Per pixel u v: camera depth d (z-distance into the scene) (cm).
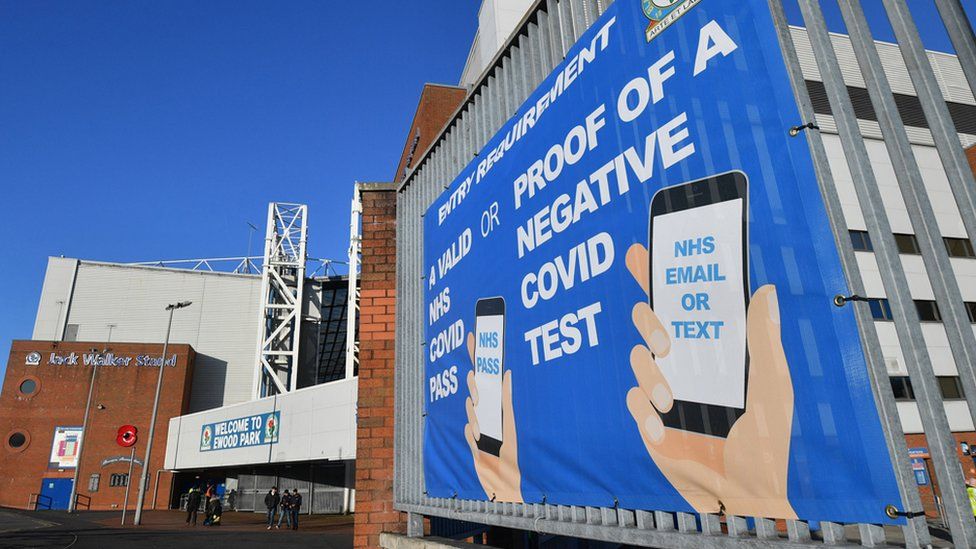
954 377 1873
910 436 1630
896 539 214
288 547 1652
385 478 629
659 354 255
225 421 4222
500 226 425
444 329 523
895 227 1983
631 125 286
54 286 5869
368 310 689
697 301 236
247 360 6022
